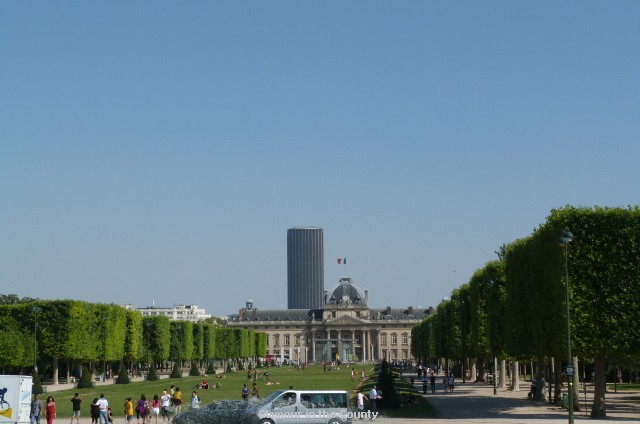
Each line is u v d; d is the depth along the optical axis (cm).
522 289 10562
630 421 7962
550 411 9550
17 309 16550
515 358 12794
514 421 8175
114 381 18825
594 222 8556
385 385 10100
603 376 8519
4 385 7381
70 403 11788
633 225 8469
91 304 17450
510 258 11088
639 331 8262
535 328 9531
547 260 9012
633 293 8344
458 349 17800
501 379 15112
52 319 16475
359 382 17600
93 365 19838
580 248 8531
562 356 9250
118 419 9575
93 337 17425
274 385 16725
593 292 8406
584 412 9381
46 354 16425
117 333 18425
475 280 15000
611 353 8362
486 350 14738
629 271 8394
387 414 9312
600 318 8350
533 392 11681
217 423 7194
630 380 17825
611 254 8450
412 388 14512
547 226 9138
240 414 7206
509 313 11100
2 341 16150
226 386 16450
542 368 11331
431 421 8312
